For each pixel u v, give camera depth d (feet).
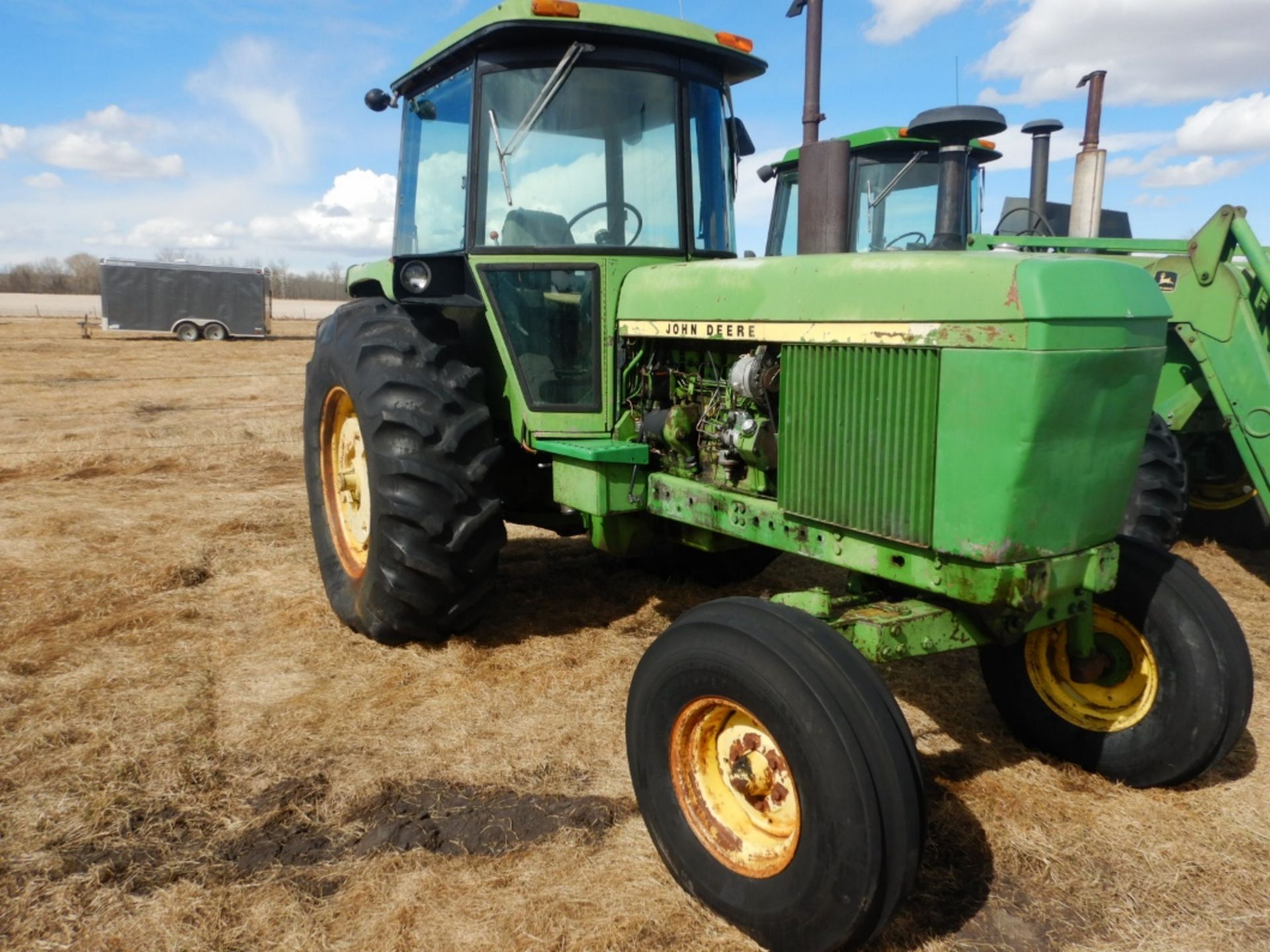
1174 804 9.21
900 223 21.99
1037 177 19.57
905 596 9.11
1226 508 18.54
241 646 12.81
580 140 11.62
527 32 11.14
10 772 9.43
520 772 9.68
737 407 10.21
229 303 92.12
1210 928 7.44
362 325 12.70
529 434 11.81
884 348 8.14
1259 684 11.97
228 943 7.14
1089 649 9.58
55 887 7.70
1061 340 7.16
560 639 13.17
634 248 11.63
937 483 7.82
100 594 14.56
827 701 6.72
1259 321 16.10
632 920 7.40
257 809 8.98
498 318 11.87
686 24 11.76
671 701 7.85
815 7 12.17
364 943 7.14
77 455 26.78
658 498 11.08
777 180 25.31
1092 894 7.84
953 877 8.06
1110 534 8.27
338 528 14.24
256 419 35.27
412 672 12.03
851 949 6.81
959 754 10.21
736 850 7.47
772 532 9.55
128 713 10.71
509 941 7.16
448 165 12.84
